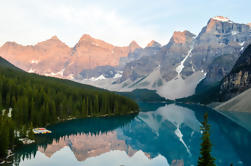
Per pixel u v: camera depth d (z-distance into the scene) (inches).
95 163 2817.4
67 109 6151.6
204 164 1339.8
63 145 3560.5
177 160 2999.5
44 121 4987.7
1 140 2677.2
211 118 6579.7
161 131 5029.5
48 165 2628.0
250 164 2647.6
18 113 4281.5
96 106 6983.3
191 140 4148.6
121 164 2819.9
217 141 3777.1
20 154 2952.8
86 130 4901.6
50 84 7524.6
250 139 3939.5
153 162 2920.8
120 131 4970.5
